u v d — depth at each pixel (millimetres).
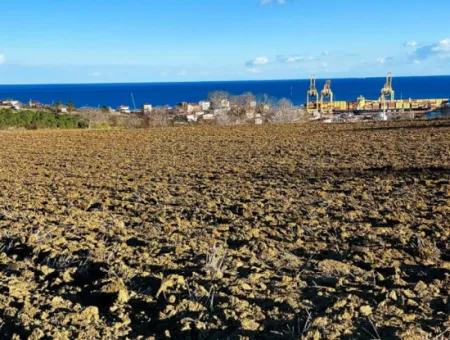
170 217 8945
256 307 4938
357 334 4316
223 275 5906
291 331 4438
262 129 31719
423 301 4980
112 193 11656
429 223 7902
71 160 19234
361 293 5215
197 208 9531
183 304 5039
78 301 5488
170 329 4699
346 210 9039
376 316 4617
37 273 6359
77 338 4512
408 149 18016
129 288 5637
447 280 5551
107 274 6023
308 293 5289
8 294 5582
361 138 23156
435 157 15523
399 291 5188
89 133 33188
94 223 8539
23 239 7523
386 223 8070
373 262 6293
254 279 5715
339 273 5895
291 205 9570
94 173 15422
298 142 22781
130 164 17391
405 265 6180
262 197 10492
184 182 13023
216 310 4930
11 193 12141
